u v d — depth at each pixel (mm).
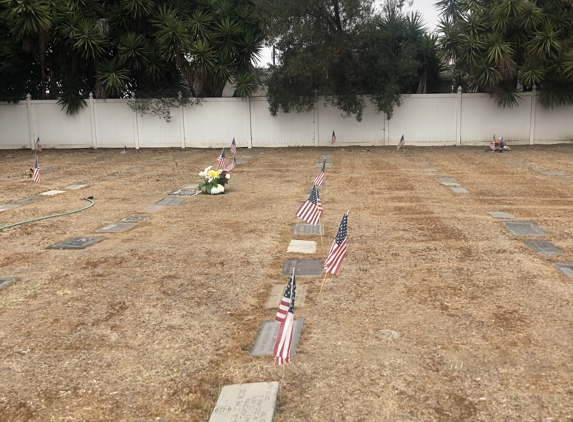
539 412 3307
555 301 5109
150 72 20219
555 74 19141
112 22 20125
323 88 19281
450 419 3256
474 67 19188
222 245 7203
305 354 4113
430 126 20734
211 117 21078
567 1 19062
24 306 5172
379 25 19344
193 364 3998
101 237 7703
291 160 16969
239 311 4992
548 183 11992
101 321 4809
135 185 12398
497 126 20594
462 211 9188
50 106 20953
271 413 3299
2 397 3594
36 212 9469
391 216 8859
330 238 7523
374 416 3299
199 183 12352
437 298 5242
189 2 21000
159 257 6699
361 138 20969
